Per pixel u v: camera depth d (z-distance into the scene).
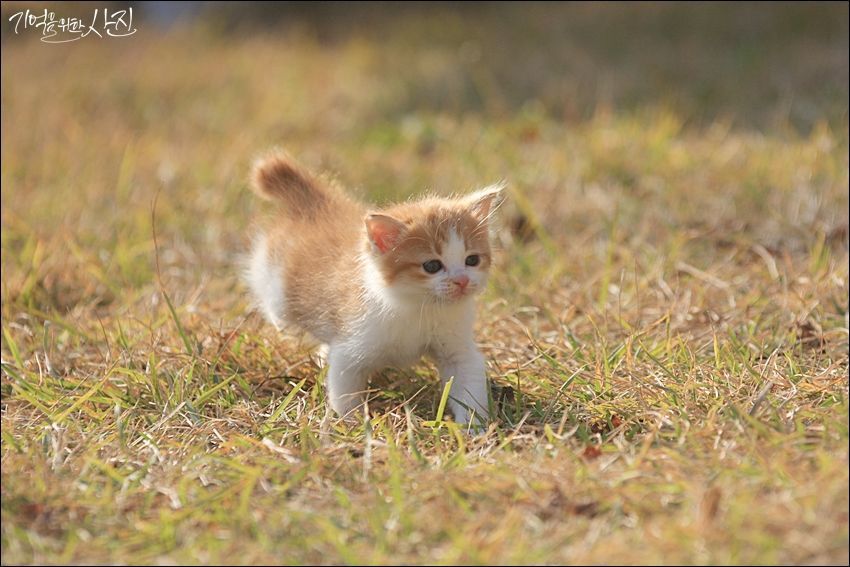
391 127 18.53
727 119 17.36
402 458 7.71
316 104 20.19
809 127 16.59
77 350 10.35
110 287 11.72
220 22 27.39
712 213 13.42
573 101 18.80
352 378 9.05
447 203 9.02
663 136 15.73
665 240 12.68
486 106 19.34
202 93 21.34
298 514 6.77
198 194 14.84
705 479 6.96
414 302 8.77
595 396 8.70
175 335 10.34
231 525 6.74
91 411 8.69
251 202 14.30
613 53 21.89
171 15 27.77
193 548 6.49
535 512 6.79
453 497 6.94
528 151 16.34
